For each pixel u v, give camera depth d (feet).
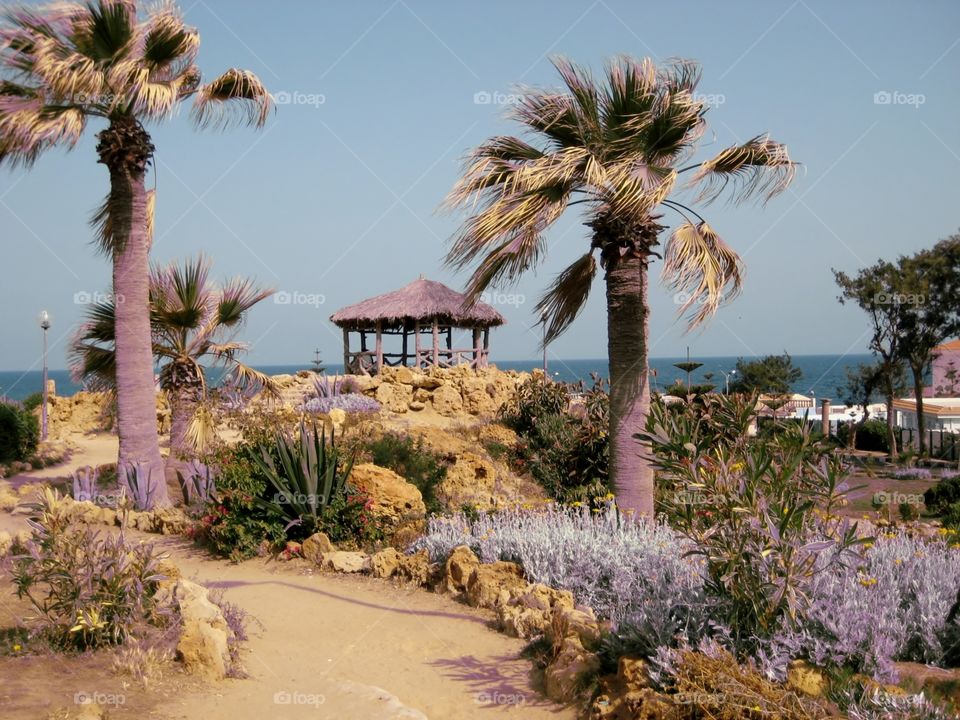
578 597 24.39
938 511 44.55
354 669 19.89
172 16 41.29
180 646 17.89
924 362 111.14
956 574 20.62
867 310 112.37
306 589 28.07
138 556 20.48
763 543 16.42
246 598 26.76
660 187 32.09
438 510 40.27
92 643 18.69
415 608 25.68
